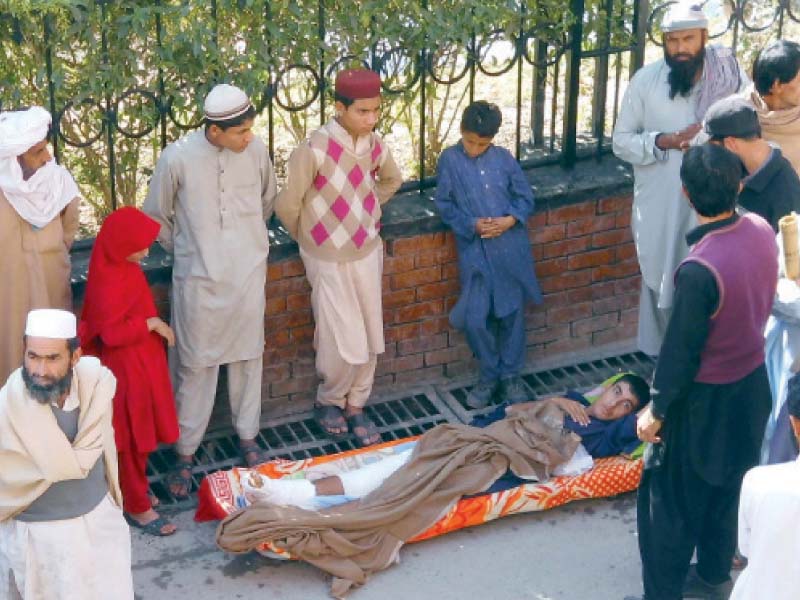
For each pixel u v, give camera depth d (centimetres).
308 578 537
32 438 440
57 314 439
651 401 477
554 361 687
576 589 534
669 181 609
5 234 516
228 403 627
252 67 589
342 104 558
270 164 571
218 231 560
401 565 544
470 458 565
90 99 576
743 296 458
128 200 627
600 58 664
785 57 550
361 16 601
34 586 464
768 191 515
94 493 464
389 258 628
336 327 596
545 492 566
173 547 552
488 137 604
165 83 590
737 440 486
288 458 611
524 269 630
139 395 536
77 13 554
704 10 650
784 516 382
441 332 657
